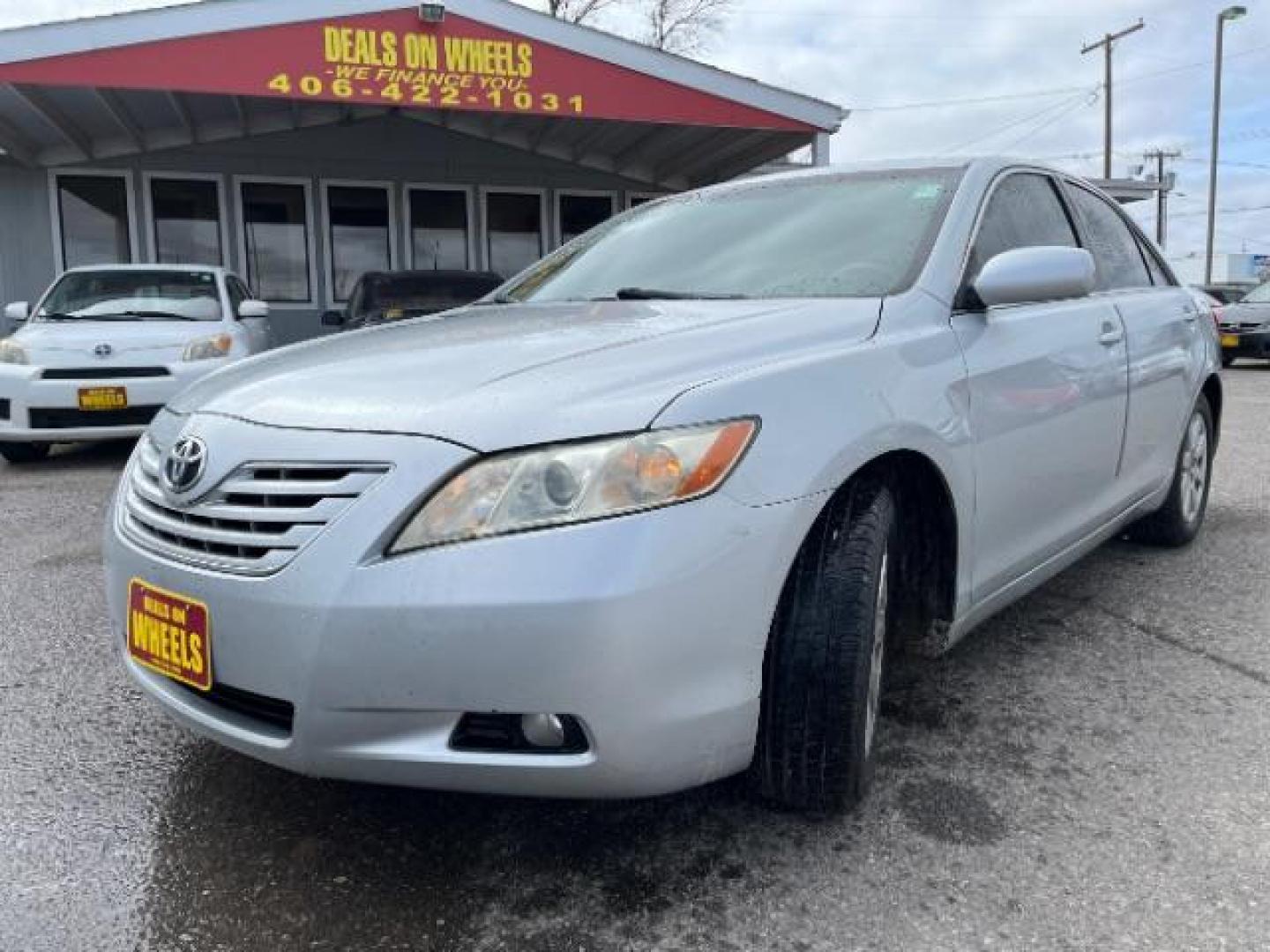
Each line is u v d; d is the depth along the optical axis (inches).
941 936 76.7
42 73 376.8
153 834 92.7
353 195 567.5
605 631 71.8
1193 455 179.0
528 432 75.4
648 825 92.6
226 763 106.3
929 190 121.6
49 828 93.7
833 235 118.8
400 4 411.2
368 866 87.4
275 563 77.5
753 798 93.1
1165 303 161.9
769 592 78.9
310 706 76.0
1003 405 107.0
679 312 103.8
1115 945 75.4
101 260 536.1
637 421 75.7
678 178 627.8
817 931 77.6
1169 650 134.3
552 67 435.5
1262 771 101.2
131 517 93.1
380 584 73.8
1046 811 94.1
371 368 89.6
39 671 132.6
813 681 84.0
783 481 79.5
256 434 82.6
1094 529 136.9
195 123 521.0
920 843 89.0
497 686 72.8
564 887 83.8
